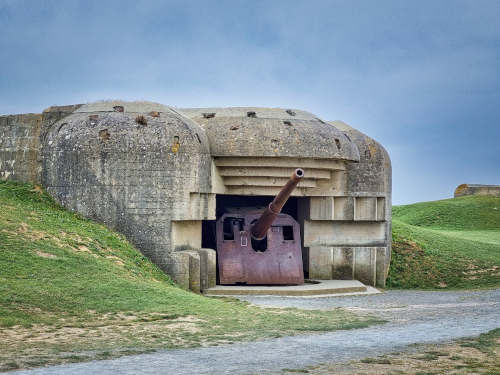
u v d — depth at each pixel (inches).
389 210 1191.6
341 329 620.7
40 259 722.8
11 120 1015.6
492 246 1440.7
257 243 1044.5
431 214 2117.4
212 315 668.7
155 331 574.2
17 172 996.6
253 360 468.1
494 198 2316.7
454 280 1166.3
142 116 948.6
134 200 916.0
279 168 1039.6
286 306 802.2
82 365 438.6
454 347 523.2
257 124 1018.7
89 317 605.0
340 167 1096.8
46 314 592.7
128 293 697.6
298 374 426.6
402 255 1262.3
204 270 949.2
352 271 1136.8
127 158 917.2
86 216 925.2
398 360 473.4
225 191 1064.8
